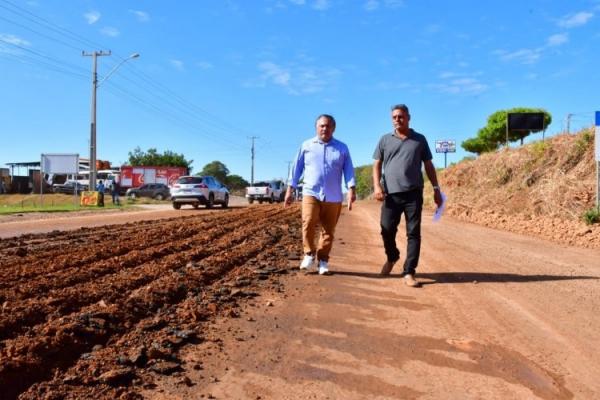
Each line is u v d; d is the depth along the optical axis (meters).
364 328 4.10
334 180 6.36
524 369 3.28
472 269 6.89
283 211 22.59
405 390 2.93
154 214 21.00
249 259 7.45
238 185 115.12
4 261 6.54
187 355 3.39
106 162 70.50
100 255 7.18
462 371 3.23
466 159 29.61
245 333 3.90
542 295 5.34
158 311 4.40
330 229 6.43
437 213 6.08
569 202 15.18
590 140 17.30
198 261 6.97
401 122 5.79
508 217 16.16
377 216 19.44
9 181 53.31
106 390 2.79
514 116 25.66
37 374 2.96
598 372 3.26
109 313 4.04
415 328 4.12
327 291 5.42
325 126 6.32
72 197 42.56
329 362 3.34
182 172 61.12
